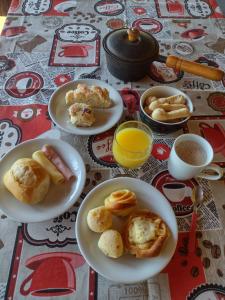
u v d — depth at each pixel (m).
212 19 1.03
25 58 0.85
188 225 0.58
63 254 0.53
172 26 0.99
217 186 0.65
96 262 0.50
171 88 0.74
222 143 0.72
